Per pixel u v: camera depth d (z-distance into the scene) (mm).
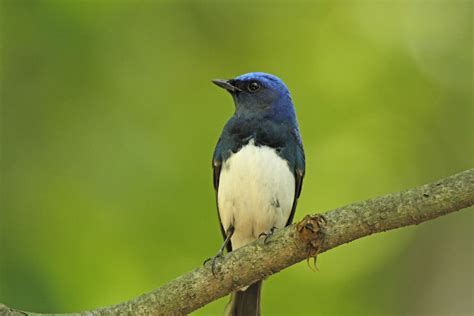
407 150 15766
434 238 15438
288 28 15922
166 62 14898
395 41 16406
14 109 13602
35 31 13797
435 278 15180
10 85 13664
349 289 14242
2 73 13664
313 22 16109
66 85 13898
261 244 7684
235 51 15570
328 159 14984
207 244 12977
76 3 14023
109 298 12422
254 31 15734
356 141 15234
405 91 16188
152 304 7754
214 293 7781
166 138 14102
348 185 14930
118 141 13781
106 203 13062
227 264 7746
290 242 7539
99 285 12445
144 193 13266
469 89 16625
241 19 15719
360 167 15086
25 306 11312
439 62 16719
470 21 17078
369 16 16516
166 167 13625
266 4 15852
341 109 15430
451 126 16344
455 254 15312
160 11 15148
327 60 15891
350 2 16219
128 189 13281
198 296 7781
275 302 13281
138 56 14562
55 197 13039
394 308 14875
